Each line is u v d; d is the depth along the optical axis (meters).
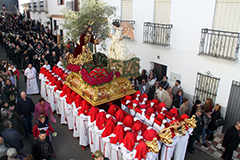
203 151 7.21
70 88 8.02
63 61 8.80
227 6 7.09
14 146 5.68
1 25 26.12
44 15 22.66
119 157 5.97
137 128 5.73
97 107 7.03
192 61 8.35
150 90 9.20
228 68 7.30
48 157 5.81
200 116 7.14
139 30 10.30
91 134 6.71
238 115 7.39
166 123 6.04
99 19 7.39
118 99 7.71
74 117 7.47
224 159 6.79
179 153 6.29
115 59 6.76
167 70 9.43
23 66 12.91
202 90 8.23
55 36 20.14
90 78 6.55
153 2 9.30
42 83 10.25
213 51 7.65
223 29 7.34
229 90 7.43
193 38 8.14
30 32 19.78
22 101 7.38
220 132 8.02
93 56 8.12
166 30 8.95
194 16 7.94
